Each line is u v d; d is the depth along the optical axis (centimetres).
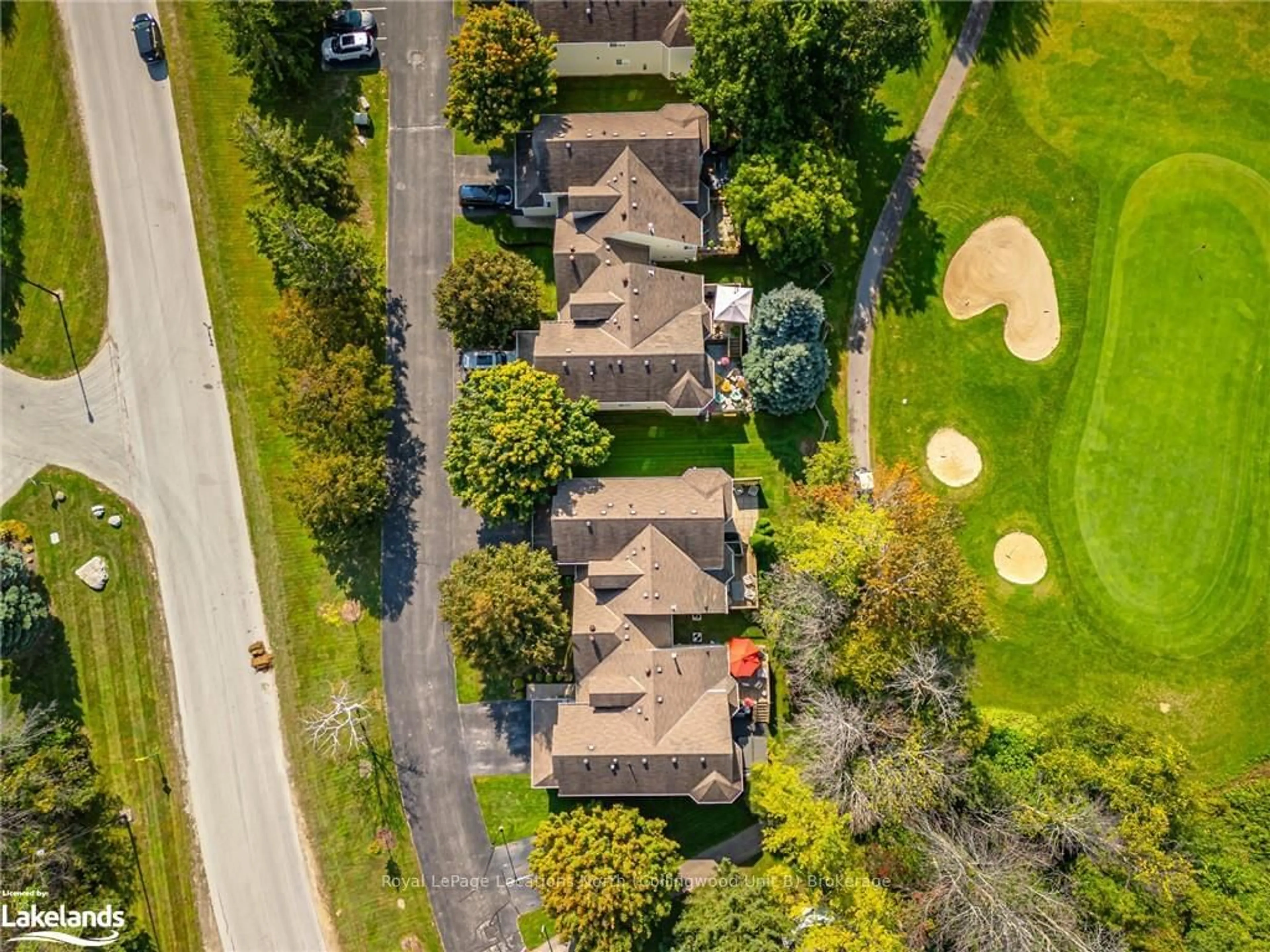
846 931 4750
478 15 5384
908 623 4972
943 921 4800
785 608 5206
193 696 5825
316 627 5862
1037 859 4934
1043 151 6109
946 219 6091
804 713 5325
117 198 6072
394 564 5866
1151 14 6134
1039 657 5875
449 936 5659
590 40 5788
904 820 5012
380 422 5594
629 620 5431
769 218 5359
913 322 6047
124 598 5878
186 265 6062
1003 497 5966
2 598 5441
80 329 6034
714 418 5900
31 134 6069
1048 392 6031
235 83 6097
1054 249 6078
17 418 5988
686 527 5419
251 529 5938
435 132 6097
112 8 6128
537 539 5606
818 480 5500
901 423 5991
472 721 5778
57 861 5369
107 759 5753
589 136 5606
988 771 5231
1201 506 5975
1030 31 6128
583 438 5431
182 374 6028
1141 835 4847
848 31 5256
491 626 5056
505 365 5644
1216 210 6100
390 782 5753
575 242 5672
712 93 5506
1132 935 4847
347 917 5691
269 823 5756
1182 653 5872
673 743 5228
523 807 5716
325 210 5975
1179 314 6066
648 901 4994
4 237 6041
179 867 5709
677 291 5647
